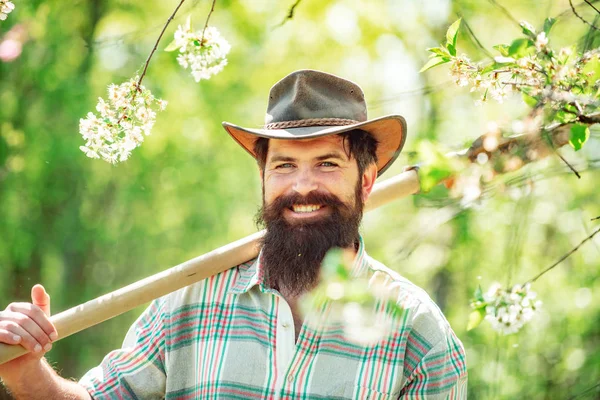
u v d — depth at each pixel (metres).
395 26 9.35
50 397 3.09
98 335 13.50
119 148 3.16
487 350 7.78
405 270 8.42
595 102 2.68
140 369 3.25
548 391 7.93
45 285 12.96
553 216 8.05
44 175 11.99
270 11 11.73
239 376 3.07
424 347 3.12
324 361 3.06
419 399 3.10
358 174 3.22
